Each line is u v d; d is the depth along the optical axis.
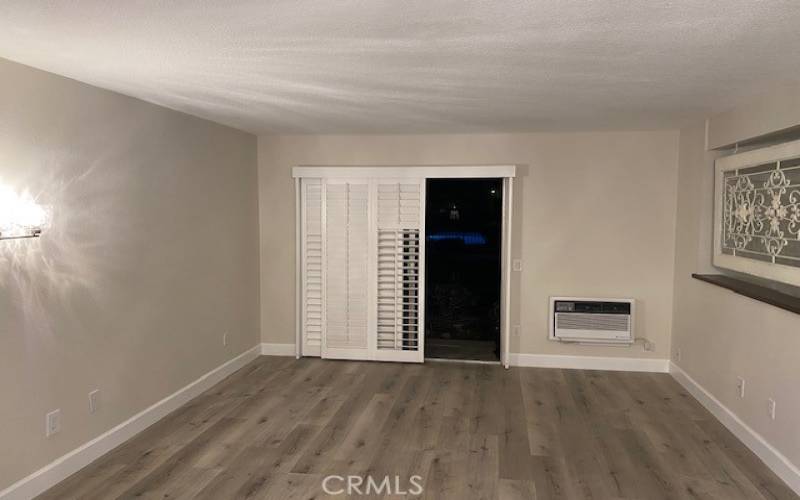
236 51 2.47
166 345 4.13
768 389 3.36
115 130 3.51
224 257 5.01
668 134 5.12
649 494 3.04
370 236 5.53
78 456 3.25
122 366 3.64
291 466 3.35
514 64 2.68
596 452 3.56
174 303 4.23
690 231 4.75
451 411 4.27
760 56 2.50
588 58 2.55
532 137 5.30
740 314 3.75
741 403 3.73
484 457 3.48
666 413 4.24
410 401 4.49
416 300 5.54
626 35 2.20
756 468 3.34
